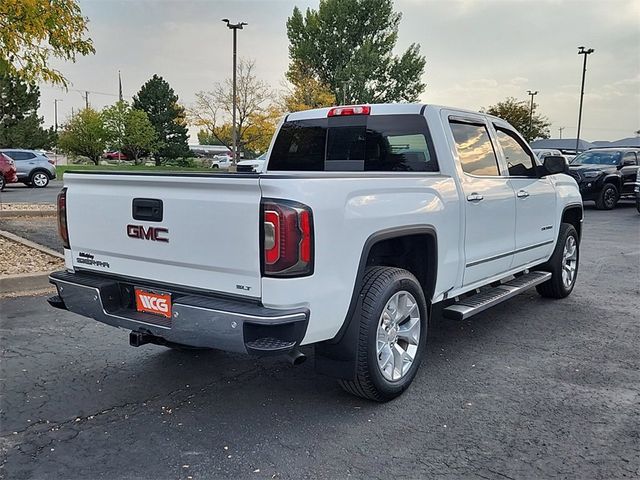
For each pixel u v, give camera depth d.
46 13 8.08
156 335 3.43
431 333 5.37
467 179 4.66
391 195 3.73
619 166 18.41
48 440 3.26
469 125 5.00
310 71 45.47
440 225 4.17
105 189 3.72
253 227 3.05
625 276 8.03
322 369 3.64
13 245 8.82
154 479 2.88
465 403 3.80
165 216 3.40
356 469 2.99
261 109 36.97
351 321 3.51
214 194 3.19
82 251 3.95
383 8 47.75
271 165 5.78
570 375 4.30
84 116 48.69
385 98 48.94
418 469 2.99
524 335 5.30
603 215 16.58
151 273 3.55
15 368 4.33
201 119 36.91
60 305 4.02
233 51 29.55
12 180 21.66
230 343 3.07
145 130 47.25
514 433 3.38
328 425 3.48
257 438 3.31
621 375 4.30
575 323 5.71
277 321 2.98
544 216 6.02
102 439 3.29
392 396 3.81
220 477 2.91
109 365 4.43
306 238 3.05
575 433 3.38
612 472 2.96
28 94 39.69
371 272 3.74
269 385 4.10
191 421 3.53
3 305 6.00
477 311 4.61
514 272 5.64
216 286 3.25
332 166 5.30
